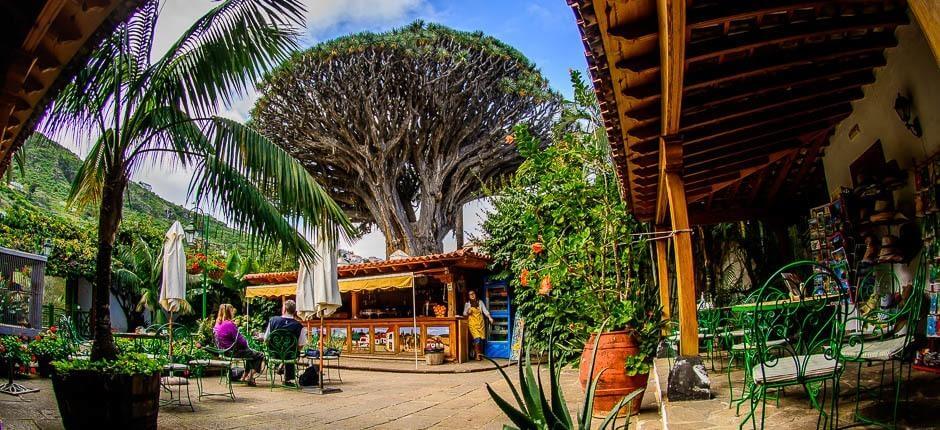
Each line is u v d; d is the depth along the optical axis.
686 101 4.55
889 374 4.74
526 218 7.52
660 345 7.87
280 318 10.16
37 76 4.07
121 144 5.93
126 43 6.03
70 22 3.59
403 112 24.52
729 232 11.35
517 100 26.45
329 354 11.43
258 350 11.59
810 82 5.18
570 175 7.54
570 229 7.89
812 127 6.72
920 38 4.50
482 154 26.19
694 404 4.56
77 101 5.93
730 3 3.29
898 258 5.34
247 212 6.41
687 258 4.95
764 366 3.38
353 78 23.52
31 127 4.87
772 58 4.24
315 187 6.68
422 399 8.70
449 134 25.55
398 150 25.20
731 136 6.00
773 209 9.44
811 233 7.61
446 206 26.33
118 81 5.88
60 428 5.97
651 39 3.39
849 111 6.27
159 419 6.87
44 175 28.31
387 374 12.85
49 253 19.22
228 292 22.67
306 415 7.27
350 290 16.06
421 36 24.06
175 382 9.52
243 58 6.33
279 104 24.31
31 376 10.24
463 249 15.57
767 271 10.24
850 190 6.45
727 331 6.42
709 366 6.82
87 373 5.25
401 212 24.97
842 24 3.91
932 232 4.86
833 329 3.39
